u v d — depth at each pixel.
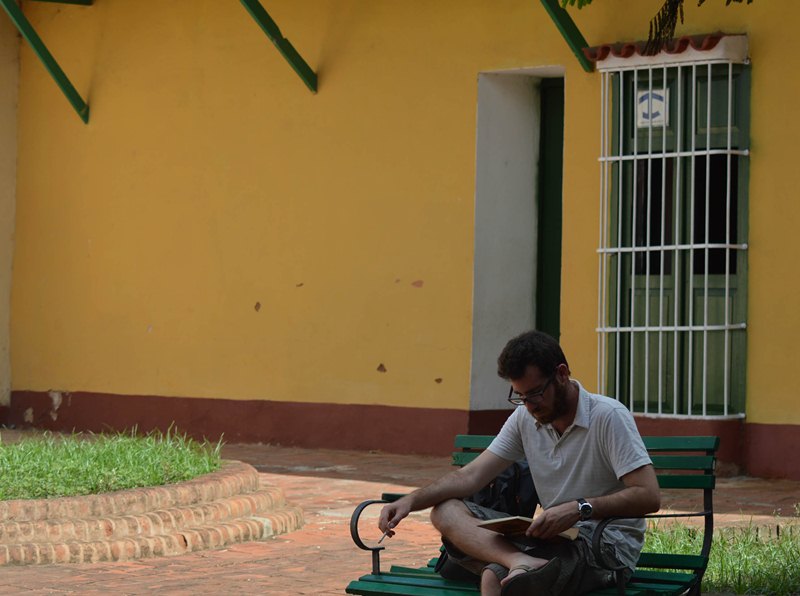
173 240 18.19
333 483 13.62
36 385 19.62
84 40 19.09
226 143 17.64
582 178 14.62
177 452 12.05
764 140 13.64
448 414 15.64
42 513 9.61
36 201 19.67
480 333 15.59
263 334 17.27
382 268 16.25
